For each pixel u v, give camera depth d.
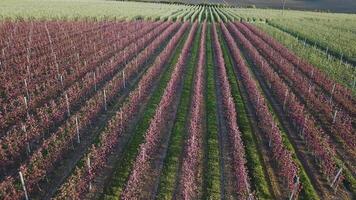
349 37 58.59
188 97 28.39
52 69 31.69
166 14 76.81
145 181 17.92
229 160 19.97
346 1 148.12
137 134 22.19
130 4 99.44
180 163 19.36
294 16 91.81
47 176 18.08
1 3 80.50
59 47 39.22
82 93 26.88
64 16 62.53
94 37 44.81
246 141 21.89
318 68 37.75
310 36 58.25
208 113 25.62
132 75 33.06
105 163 19.14
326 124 24.94
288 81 33.41
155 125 21.34
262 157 20.52
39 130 21.28
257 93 27.12
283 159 18.78
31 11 66.06
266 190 17.58
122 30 50.56
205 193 17.20
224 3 138.38
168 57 39.62
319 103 26.81
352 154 21.27
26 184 16.53
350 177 19.09
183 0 141.25
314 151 20.88
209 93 29.44
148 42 46.06
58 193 16.83
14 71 30.23
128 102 25.48
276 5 137.62
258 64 37.50
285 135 23.05
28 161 18.88
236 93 29.83
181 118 24.56
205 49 44.41
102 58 35.88
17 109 23.05
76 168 17.83
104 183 17.75
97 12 70.44
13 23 50.84
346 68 38.59
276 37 55.44
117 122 21.80
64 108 24.12
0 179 17.69
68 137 20.84
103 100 25.80
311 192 17.64
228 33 54.31
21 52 36.72
